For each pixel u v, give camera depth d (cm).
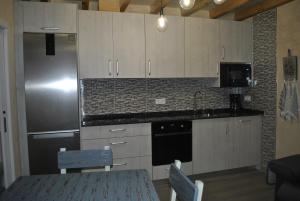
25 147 319
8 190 144
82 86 380
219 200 311
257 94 420
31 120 312
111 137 338
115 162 341
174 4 401
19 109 318
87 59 343
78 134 325
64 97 319
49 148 320
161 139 357
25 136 319
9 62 294
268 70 395
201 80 437
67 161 182
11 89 298
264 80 403
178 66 382
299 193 230
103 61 349
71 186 149
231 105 455
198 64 393
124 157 345
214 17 419
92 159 184
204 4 354
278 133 381
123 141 343
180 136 367
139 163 351
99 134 333
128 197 134
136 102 405
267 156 402
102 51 348
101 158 185
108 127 336
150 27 367
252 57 426
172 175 147
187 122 369
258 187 348
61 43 315
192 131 373
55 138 320
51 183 154
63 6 317
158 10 386
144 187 148
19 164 316
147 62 367
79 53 340
